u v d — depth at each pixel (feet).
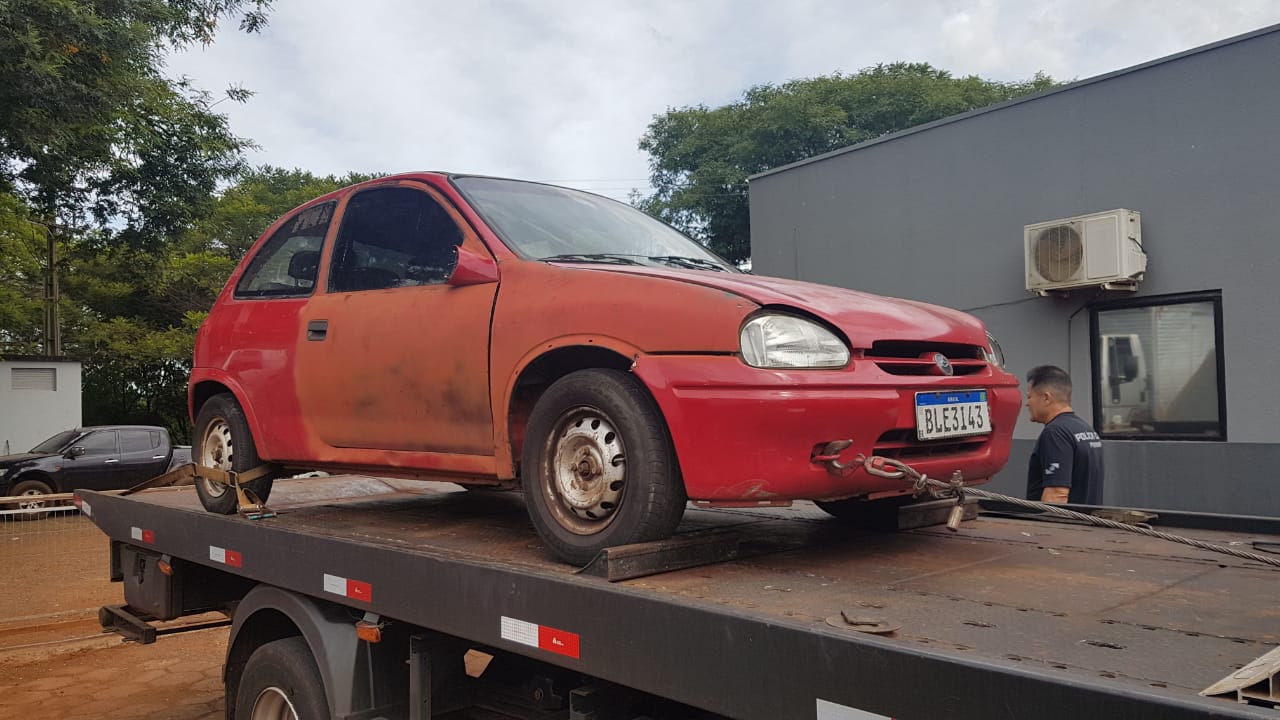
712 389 8.15
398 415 11.45
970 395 9.58
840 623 6.00
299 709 10.84
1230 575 8.22
